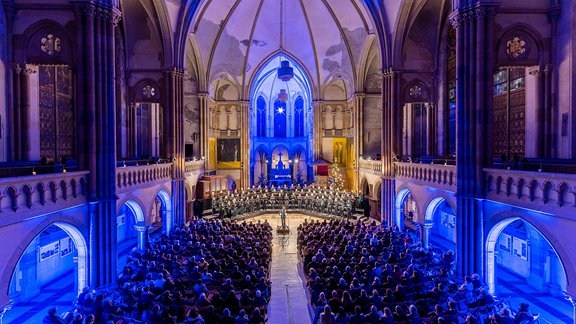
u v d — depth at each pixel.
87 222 15.12
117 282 14.56
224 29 37.84
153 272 14.25
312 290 14.09
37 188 11.98
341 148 46.38
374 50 36.75
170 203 25.98
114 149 15.87
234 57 41.81
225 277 14.70
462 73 16.14
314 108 45.16
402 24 25.69
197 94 38.81
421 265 16.17
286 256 23.58
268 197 38.50
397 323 10.30
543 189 11.97
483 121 15.62
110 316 10.79
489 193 15.23
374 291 11.80
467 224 15.85
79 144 15.10
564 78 15.34
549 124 15.89
